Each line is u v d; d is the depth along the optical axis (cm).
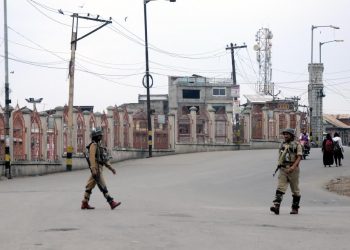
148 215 1289
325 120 11450
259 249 852
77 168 3828
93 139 1428
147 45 4538
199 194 1989
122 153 4344
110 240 920
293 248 865
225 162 3562
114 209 1433
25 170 3266
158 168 3359
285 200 1852
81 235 973
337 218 1302
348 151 4859
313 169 2969
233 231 1038
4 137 3098
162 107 9169
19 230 1034
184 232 1016
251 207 1619
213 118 5162
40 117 3459
